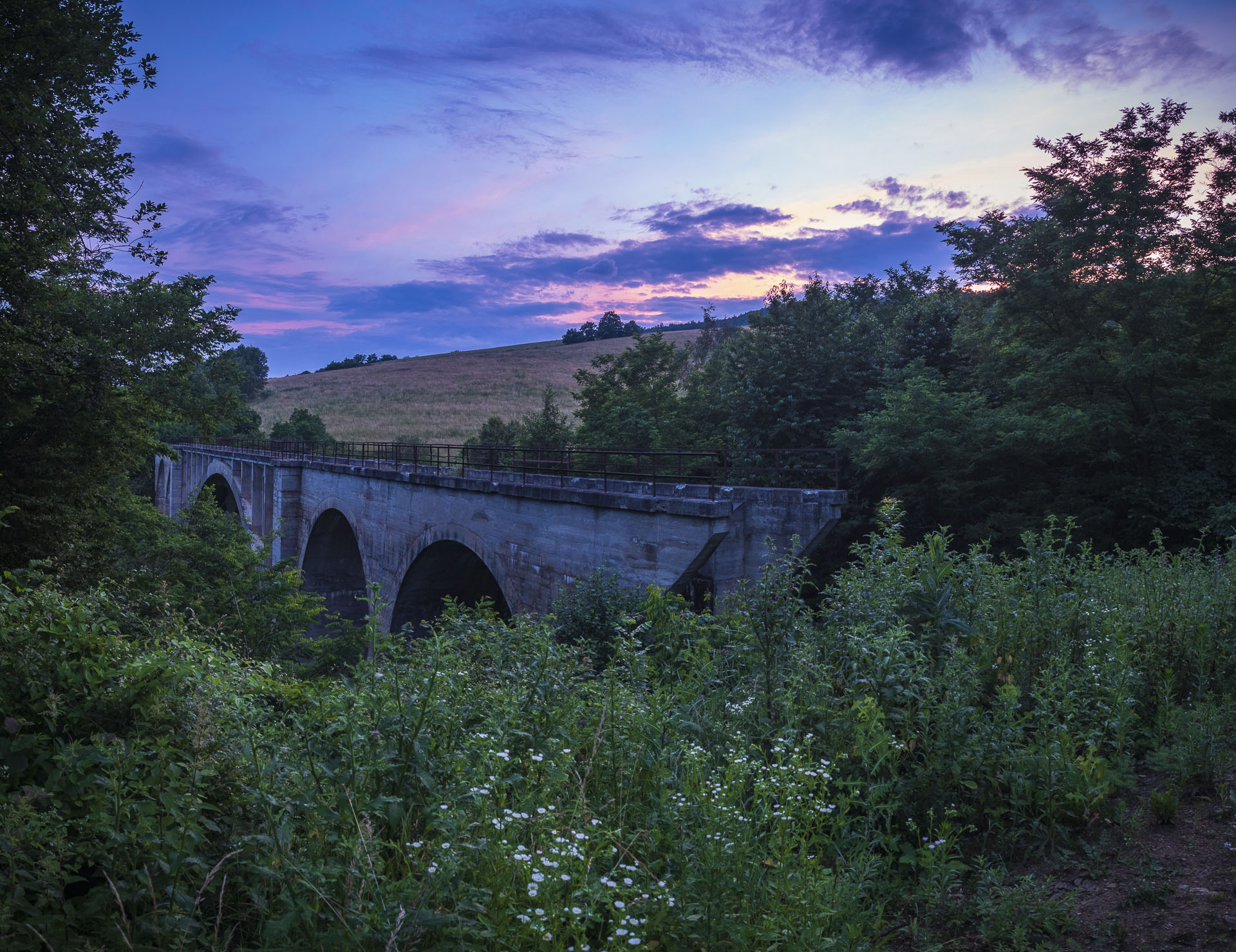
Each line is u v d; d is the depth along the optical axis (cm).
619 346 14012
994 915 409
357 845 342
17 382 1487
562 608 1470
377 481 2958
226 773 390
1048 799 507
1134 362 1950
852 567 839
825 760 528
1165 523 1958
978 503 2231
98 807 342
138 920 298
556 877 325
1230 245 2089
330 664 1950
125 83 1655
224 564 2047
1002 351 2448
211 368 1938
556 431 4706
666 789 460
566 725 514
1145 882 429
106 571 1670
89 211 1683
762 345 2806
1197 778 546
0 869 309
